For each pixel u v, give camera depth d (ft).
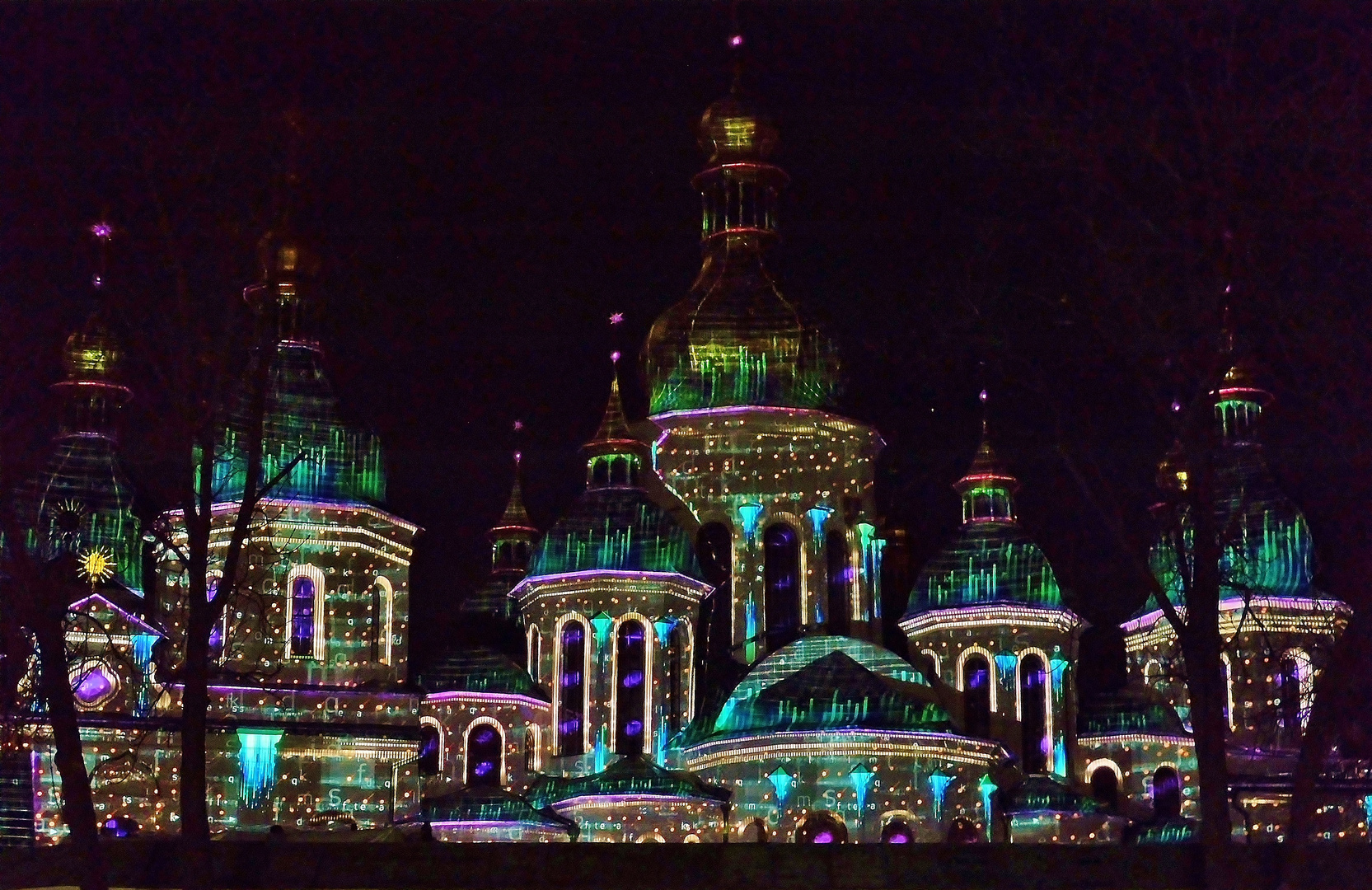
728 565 287.69
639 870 158.92
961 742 258.57
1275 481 279.49
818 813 254.06
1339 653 155.53
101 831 249.34
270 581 264.31
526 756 276.21
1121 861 158.30
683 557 280.10
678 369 292.40
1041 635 284.41
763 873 158.81
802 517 288.51
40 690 204.23
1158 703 289.74
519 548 310.65
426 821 252.42
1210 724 150.00
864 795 254.47
